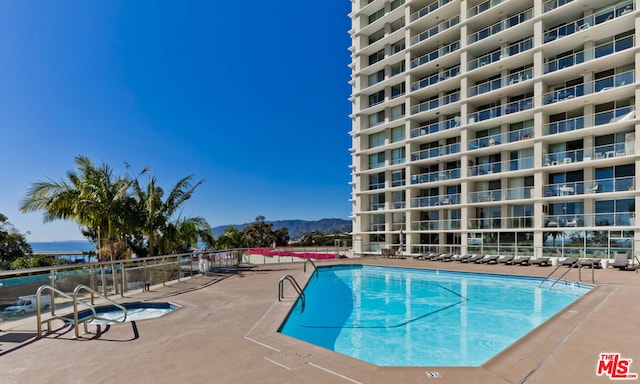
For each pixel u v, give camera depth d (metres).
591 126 18.97
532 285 12.92
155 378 3.78
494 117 23.20
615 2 18.83
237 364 4.12
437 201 25.86
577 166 19.36
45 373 3.95
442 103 26.30
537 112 20.69
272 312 6.87
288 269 15.77
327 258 24.14
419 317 8.95
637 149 17.19
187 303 7.82
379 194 31.08
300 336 7.39
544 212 20.30
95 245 18.41
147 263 9.95
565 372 3.79
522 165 21.83
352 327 8.04
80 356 4.48
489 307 10.02
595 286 10.26
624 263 14.62
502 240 22.25
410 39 28.20
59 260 17.20
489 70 23.47
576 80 20.34
